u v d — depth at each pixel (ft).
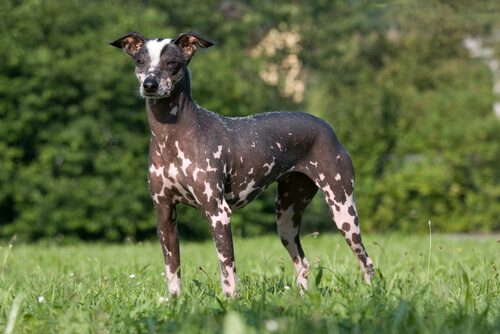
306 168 18.53
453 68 86.28
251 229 61.36
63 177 57.26
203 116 16.80
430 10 92.58
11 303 16.30
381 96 70.23
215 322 12.85
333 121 70.64
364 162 67.00
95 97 57.82
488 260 24.03
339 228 18.58
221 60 64.39
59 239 57.62
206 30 89.66
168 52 16.14
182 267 23.35
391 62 93.71
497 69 85.25
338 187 18.52
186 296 15.24
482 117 70.08
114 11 65.00
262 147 17.34
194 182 16.25
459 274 20.53
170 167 16.46
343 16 102.42
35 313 14.55
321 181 18.49
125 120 60.44
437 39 92.12
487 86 76.02
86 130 57.82
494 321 12.96
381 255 27.30
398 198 66.23
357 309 13.20
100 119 58.70
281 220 19.65
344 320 12.48
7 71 56.08
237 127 17.33
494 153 65.36
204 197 16.29
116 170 58.75
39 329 13.08
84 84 58.59
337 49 100.53
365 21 105.91
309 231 68.33
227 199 17.20
